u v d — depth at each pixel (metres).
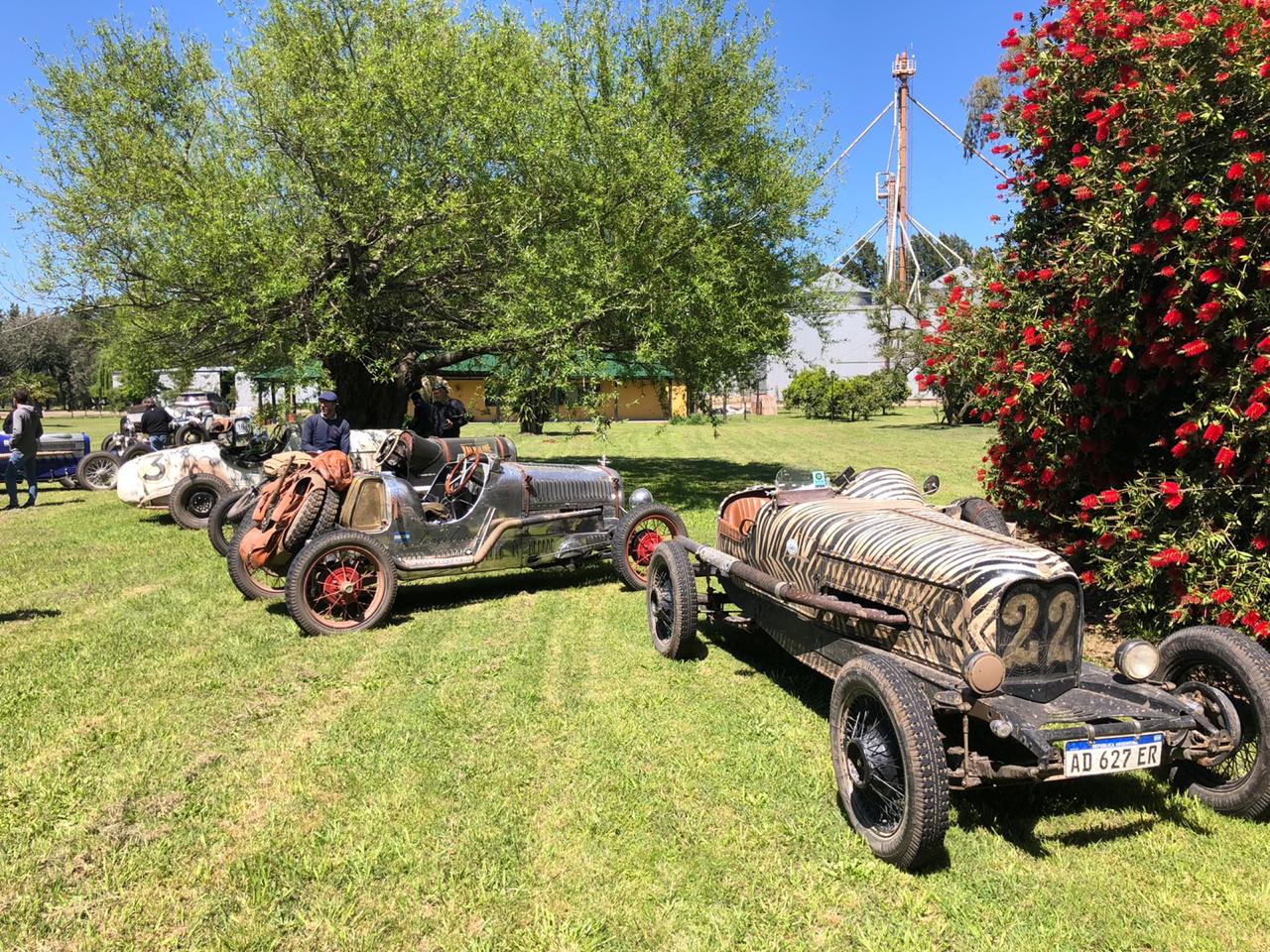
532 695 4.77
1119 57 5.01
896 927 2.80
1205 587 4.46
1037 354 5.44
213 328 11.68
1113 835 3.36
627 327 11.21
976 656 3.12
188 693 4.87
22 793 3.69
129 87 11.27
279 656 5.48
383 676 5.12
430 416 12.55
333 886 3.06
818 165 12.21
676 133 11.74
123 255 11.15
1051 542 6.07
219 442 10.85
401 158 11.16
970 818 3.49
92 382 50.38
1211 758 3.40
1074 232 5.23
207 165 10.47
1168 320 4.34
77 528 10.40
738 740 4.20
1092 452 5.50
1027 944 2.71
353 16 11.74
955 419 31.41
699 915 2.87
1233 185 4.23
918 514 4.46
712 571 5.72
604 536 7.27
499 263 11.90
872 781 3.23
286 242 10.18
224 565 8.21
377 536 6.34
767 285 12.05
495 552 6.76
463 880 3.07
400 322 13.15
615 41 11.57
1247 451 4.44
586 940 2.73
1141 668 3.37
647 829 3.40
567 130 10.89
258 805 3.61
